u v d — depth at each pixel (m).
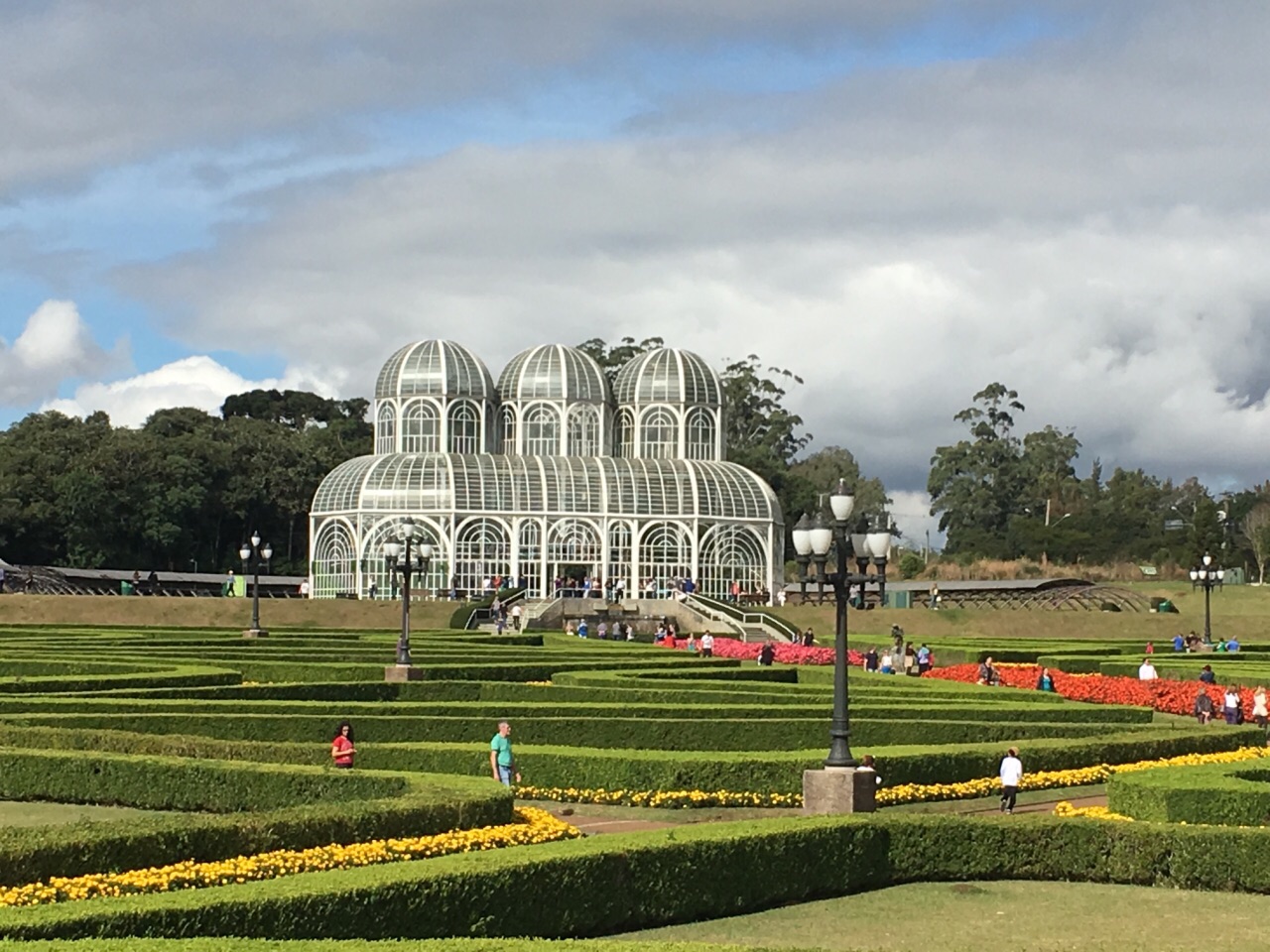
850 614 116.88
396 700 59.12
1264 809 36.53
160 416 177.75
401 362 136.50
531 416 138.38
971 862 33.91
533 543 128.12
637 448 141.38
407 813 30.89
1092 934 28.98
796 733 49.34
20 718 46.38
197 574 151.25
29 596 105.81
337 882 24.81
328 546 130.12
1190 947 27.92
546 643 97.50
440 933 25.50
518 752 42.12
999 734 51.28
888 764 42.75
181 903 22.84
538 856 27.42
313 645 81.94
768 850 30.97
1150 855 33.59
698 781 40.97
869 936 28.72
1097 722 55.44
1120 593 128.75
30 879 25.59
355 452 185.25
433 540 126.31
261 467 169.75
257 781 36.78
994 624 114.44
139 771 38.72
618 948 21.28
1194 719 67.25
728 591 132.12
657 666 72.50
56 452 156.38
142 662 64.94
